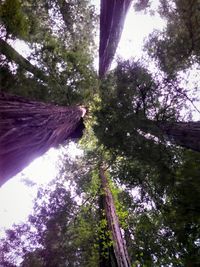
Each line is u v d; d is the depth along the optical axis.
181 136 7.68
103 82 9.62
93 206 13.23
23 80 11.96
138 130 8.01
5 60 11.20
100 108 8.88
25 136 4.42
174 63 8.59
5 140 3.87
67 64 13.40
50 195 13.19
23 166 4.47
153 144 7.81
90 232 12.44
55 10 13.21
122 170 9.58
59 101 13.11
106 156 13.09
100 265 9.91
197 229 5.59
